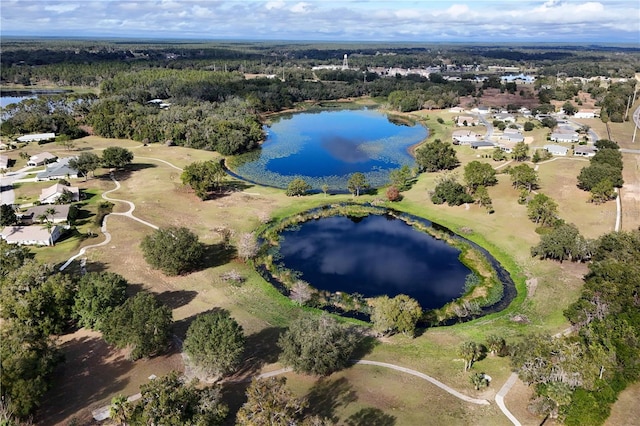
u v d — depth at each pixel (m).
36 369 55.53
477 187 131.00
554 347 57.06
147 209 124.06
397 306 71.38
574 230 95.50
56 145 191.88
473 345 63.94
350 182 136.75
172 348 68.94
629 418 53.69
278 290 87.69
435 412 55.72
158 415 46.28
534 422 53.94
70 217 114.25
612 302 67.75
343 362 63.47
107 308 71.50
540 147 179.50
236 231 112.38
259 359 66.50
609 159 141.88
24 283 72.88
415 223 118.50
